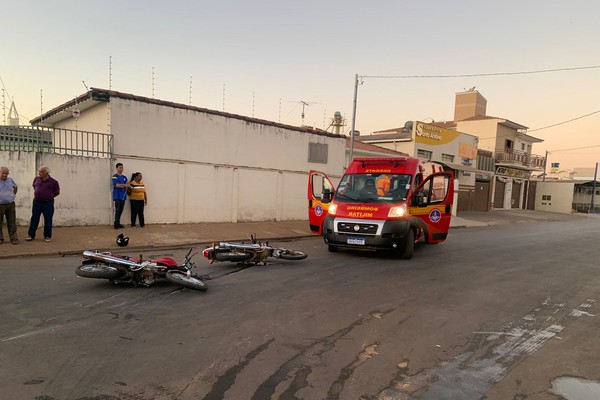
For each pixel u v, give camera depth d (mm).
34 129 11086
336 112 24688
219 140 14117
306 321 5062
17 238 9125
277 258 9031
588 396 3438
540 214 37031
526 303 6305
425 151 28188
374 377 3645
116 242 9711
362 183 10453
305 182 17266
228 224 14203
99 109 12383
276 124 15938
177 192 13133
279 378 3547
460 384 3574
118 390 3221
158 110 12492
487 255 10992
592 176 65625
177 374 3539
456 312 5684
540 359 4195
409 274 8000
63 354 3826
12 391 3123
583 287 7555
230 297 5953
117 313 5051
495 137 38000
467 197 32500
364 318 5266
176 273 6305
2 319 4695
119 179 11258
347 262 8969
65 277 6680
